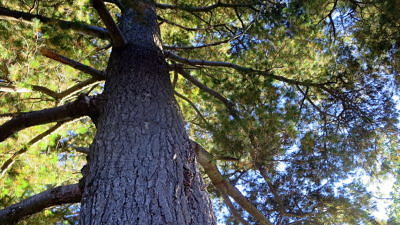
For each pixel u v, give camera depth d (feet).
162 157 8.21
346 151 15.89
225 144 12.69
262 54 16.98
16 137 16.74
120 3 15.83
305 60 17.10
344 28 18.33
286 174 17.08
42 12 15.55
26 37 13.16
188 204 7.70
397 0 13.93
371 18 16.83
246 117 13.10
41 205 9.79
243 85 15.39
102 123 9.64
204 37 21.61
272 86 15.20
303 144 15.93
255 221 19.38
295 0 16.39
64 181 19.43
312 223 16.39
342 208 16.42
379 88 16.22
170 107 10.27
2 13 12.26
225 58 19.85
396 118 15.84
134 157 8.07
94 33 12.76
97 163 8.20
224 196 14.83
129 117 9.36
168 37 21.58
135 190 7.25
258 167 13.75
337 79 16.48
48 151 17.39
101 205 7.08
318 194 17.10
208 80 17.30
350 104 16.11
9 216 9.70
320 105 17.08
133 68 11.51
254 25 16.98
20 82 13.17
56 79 15.74
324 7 17.54
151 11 15.58
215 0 20.62
